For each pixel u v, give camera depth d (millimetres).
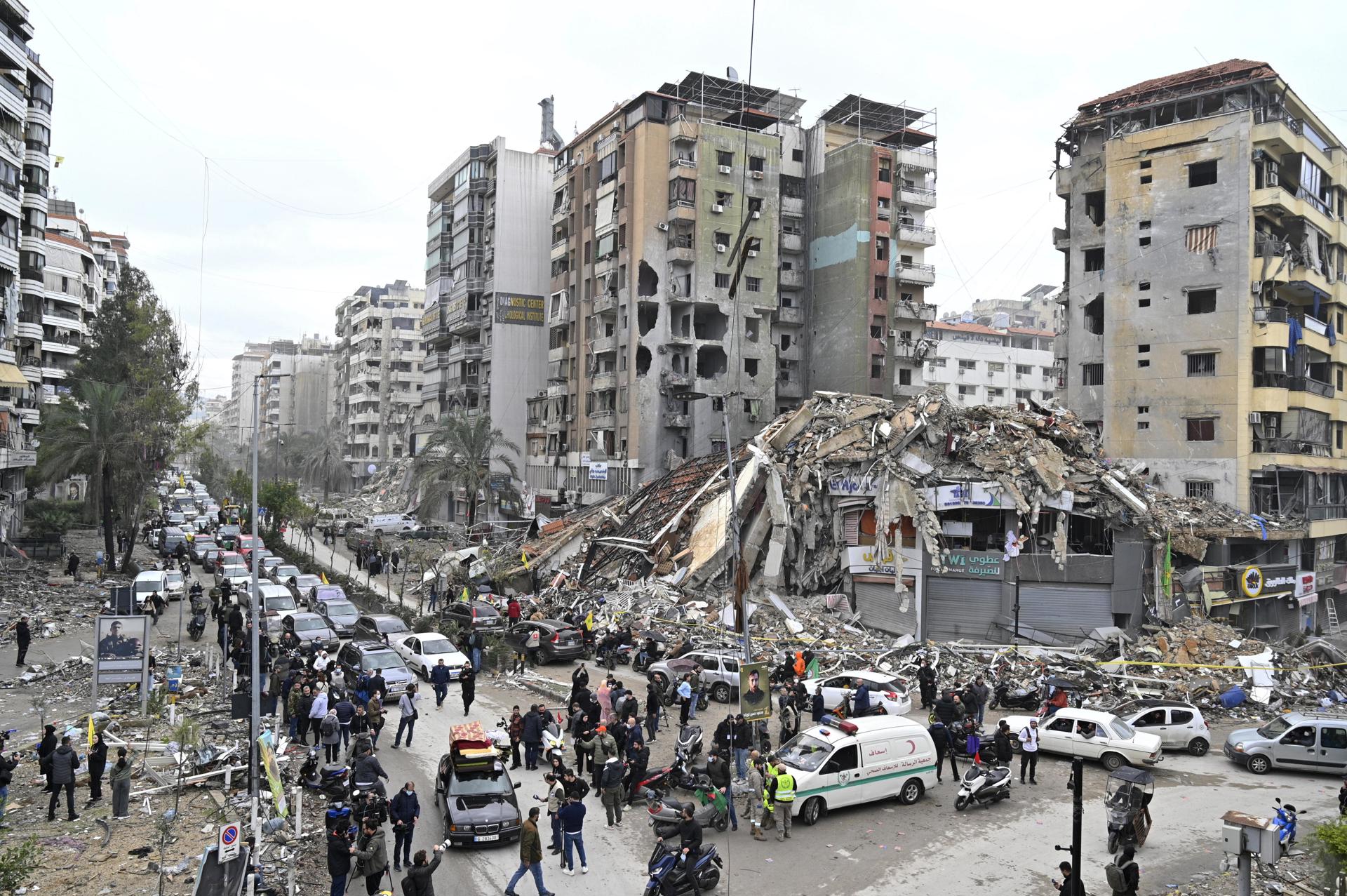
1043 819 19328
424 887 13531
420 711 26906
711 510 44312
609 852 17156
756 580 41312
